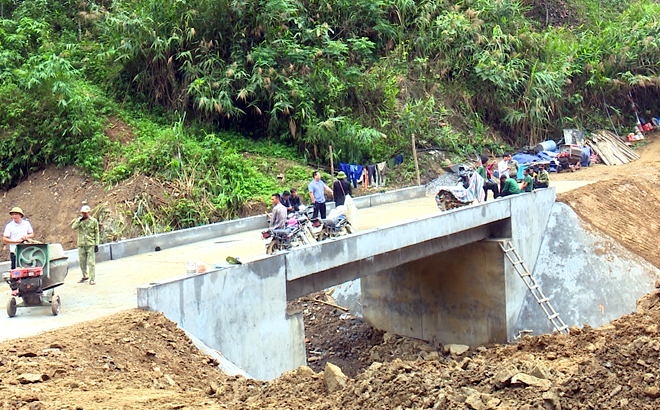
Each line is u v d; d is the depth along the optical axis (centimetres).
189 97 2914
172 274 1480
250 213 2473
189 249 1839
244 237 2030
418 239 1680
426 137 3186
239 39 2981
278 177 2733
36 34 3019
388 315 2208
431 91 3375
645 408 752
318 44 3122
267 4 2933
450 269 2095
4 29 2973
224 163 2611
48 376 830
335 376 856
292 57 2953
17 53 2866
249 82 2889
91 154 2569
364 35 3406
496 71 3378
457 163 3119
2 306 1260
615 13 4494
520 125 3538
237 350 1210
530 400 763
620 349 880
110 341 966
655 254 2206
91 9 3216
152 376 915
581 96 3716
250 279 1247
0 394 744
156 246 1864
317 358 1936
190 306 1126
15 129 2598
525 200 2128
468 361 913
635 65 3878
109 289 1346
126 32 2897
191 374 961
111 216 2269
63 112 2620
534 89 3459
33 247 1173
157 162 2505
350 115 3067
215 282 1172
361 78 3114
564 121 3634
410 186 2897
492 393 793
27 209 2422
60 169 2581
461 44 3438
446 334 2111
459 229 1819
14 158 2566
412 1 3419
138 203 2327
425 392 780
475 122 3394
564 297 2073
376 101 3152
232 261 1230
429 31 3450
